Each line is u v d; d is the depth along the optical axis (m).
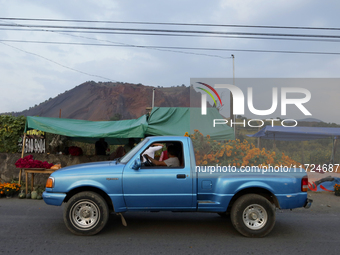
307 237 5.35
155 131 10.12
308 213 7.41
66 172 5.30
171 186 5.23
